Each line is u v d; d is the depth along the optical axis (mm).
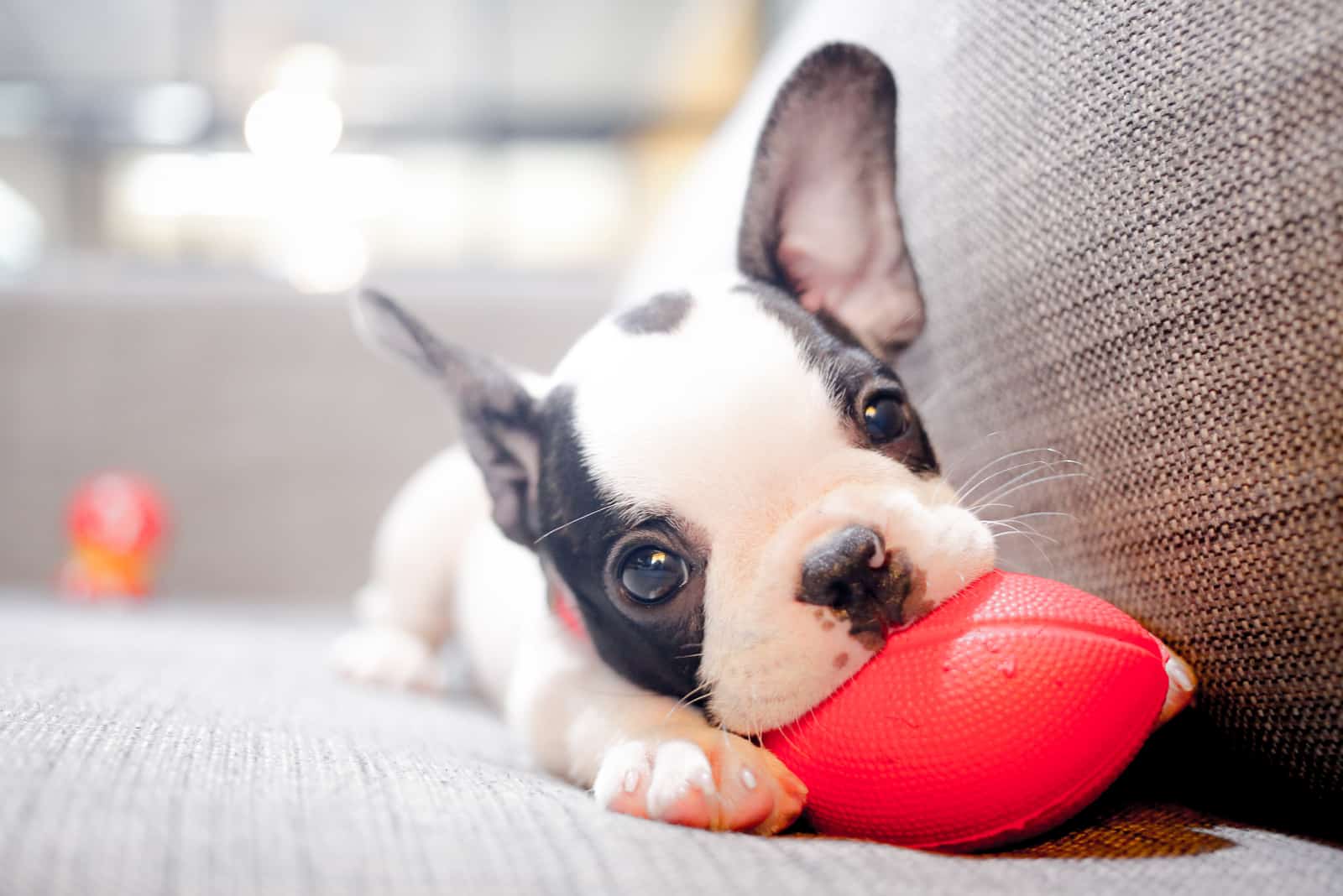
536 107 1929
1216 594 296
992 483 352
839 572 293
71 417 855
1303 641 283
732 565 306
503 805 267
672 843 252
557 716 347
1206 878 250
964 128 354
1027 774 271
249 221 1812
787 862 245
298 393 859
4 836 224
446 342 385
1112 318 308
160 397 858
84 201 1735
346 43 1845
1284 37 275
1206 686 303
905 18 395
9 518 852
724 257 447
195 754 280
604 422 327
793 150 373
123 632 544
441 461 617
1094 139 310
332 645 619
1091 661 275
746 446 311
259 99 1674
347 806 254
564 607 374
